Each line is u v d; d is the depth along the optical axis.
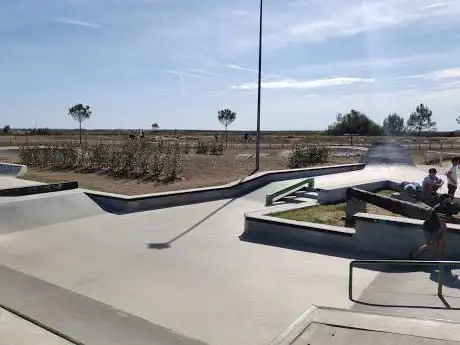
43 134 82.94
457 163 12.72
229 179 19.42
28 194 13.52
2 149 36.56
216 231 11.34
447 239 8.71
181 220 12.45
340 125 84.69
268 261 8.95
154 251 9.57
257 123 21.22
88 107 60.88
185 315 6.31
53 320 5.98
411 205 10.90
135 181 18.98
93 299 6.85
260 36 20.61
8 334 5.48
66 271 8.21
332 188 14.61
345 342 5.07
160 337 5.59
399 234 9.23
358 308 6.52
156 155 20.81
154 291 7.25
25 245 9.90
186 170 21.97
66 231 11.16
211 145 33.94
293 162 24.86
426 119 82.06
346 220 11.81
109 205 13.73
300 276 8.04
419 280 7.63
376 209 13.16
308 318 5.82
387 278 7.89
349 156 30.25
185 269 8.41
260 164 25.47
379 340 5.06
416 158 30.70
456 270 8.05
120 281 7.71
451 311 6.21
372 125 83.44
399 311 6.29
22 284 7.40
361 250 9.61
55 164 23.77
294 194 15.41
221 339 5.59
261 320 6.16
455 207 8.57
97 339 5.47
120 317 6.18
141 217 12.72
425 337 5.11
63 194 13.37
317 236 10.09
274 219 10.78
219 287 7.46
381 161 23.61
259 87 20.91
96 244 10.08
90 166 22.75
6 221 11.27
